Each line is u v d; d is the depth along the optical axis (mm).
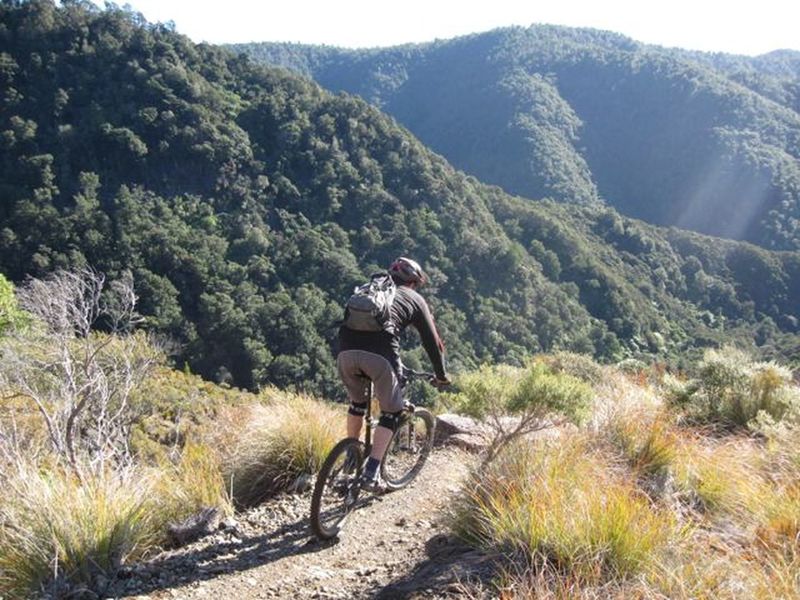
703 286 105250
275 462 4895
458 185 87875
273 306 54688
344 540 3898
